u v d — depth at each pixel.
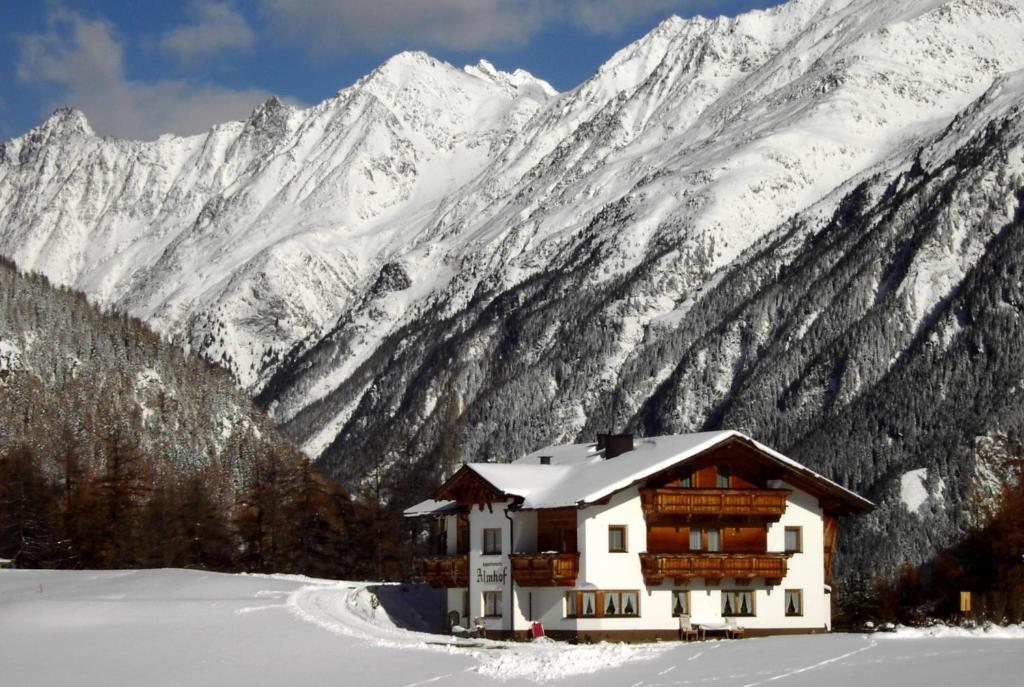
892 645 63.16
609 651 65.94
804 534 86.44
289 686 62.81
